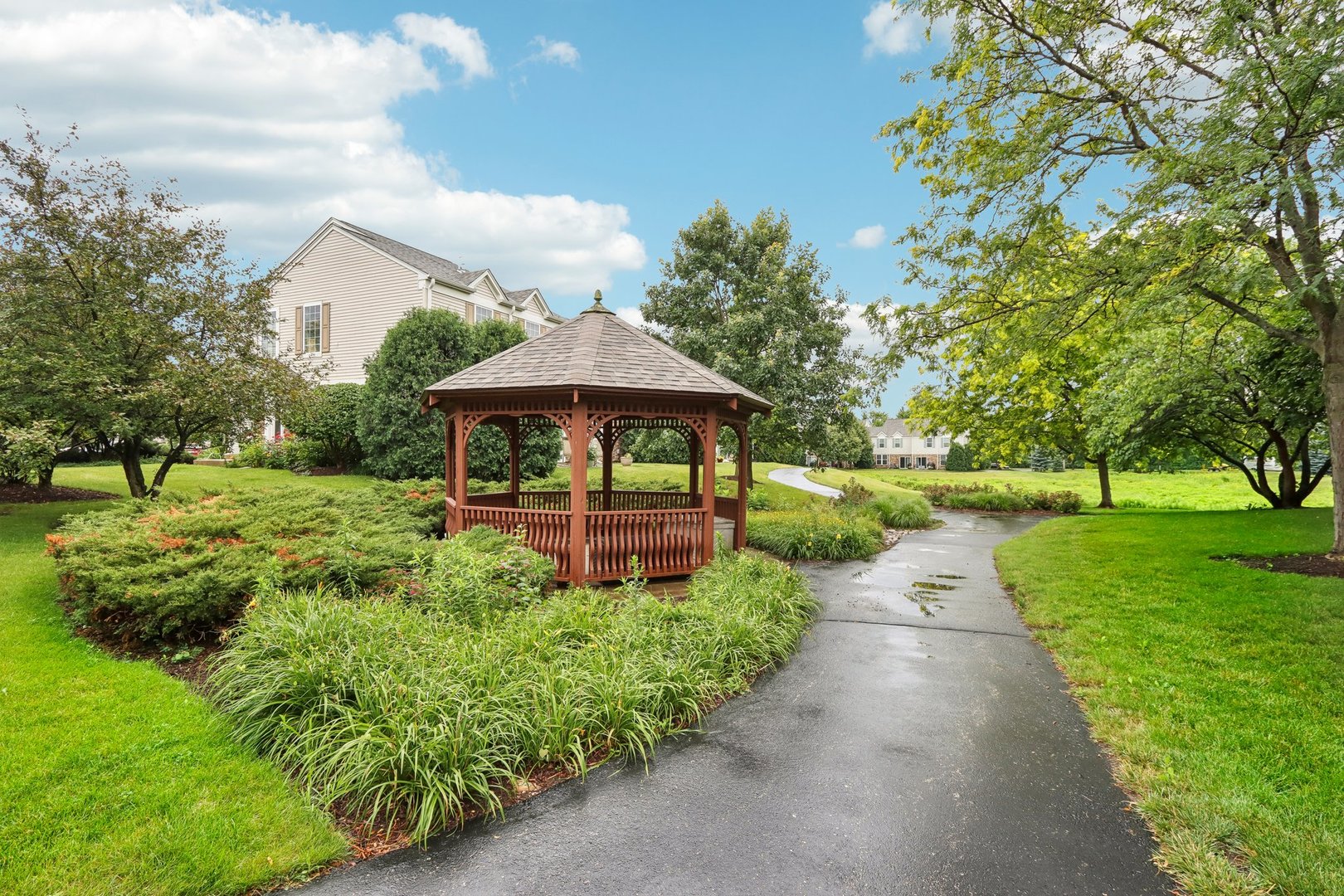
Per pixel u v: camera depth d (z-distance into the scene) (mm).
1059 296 9562
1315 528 11102
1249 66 6066
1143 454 17281
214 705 4430
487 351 19125
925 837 3180
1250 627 6121
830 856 3025
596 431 8211
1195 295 9016
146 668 5102
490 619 5633
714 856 3025
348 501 10227
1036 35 8867
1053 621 7004
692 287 19891
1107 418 15398
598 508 13133
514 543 7402
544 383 7945
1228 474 38094
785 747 4211
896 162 9844
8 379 8969
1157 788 3545
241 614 5539
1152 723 4348
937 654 6168
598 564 8320
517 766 3785
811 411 18703
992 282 9648
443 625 5293
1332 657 5270
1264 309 12102
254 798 3383
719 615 6121
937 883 2816
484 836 3203
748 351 18781
